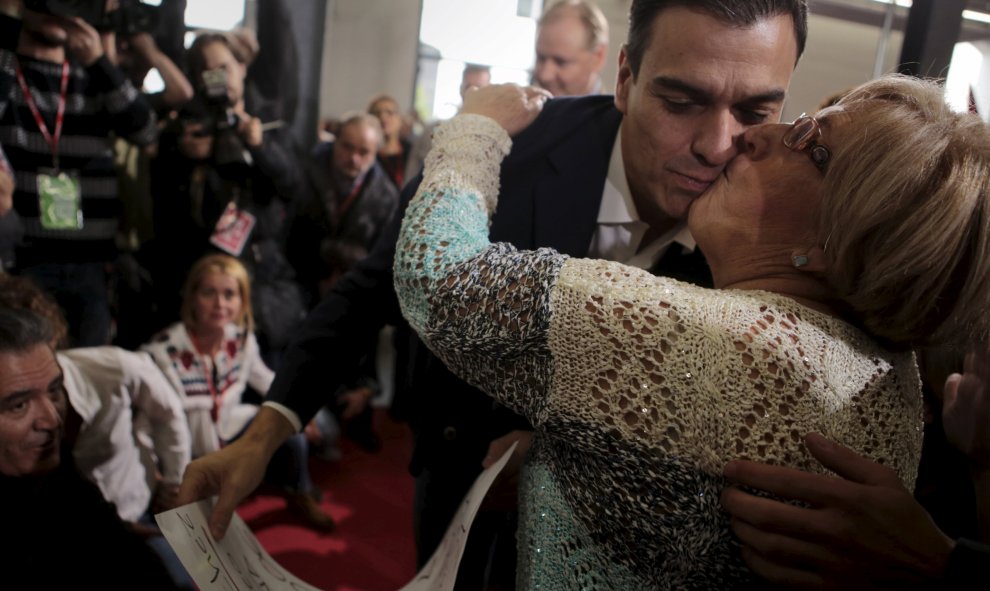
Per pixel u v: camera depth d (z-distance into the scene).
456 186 0.76
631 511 0.59
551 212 0.95
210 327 2.44
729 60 0.74
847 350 0.61
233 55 2.73
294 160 2.91
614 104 1.01
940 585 0.54
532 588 0.66
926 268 0.55
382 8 3.18
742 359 0.58
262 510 2.55
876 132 0.58
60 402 1.33
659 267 1.02
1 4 2.15
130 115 2.40
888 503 0.54
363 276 1.03
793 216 0.63
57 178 2.29
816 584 0.55
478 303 0.65
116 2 2.50
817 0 1.40
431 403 1.06
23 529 1.25
